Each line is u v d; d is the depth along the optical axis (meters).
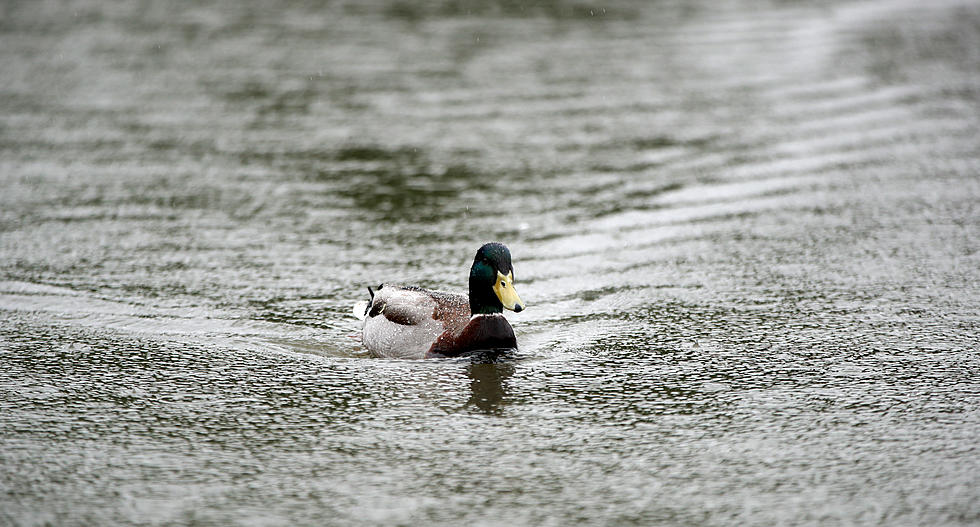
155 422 9.38
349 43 28.41
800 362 10.66
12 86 24.05
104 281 13.16
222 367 10.65
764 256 14.01
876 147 19.09
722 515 7.77
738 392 9.95
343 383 10.24
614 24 30.81
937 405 9.58
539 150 19.34
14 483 8.29
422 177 17.88
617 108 22.12
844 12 32.00
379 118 21.52
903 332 11.39
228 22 31.19
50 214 15.89
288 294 12.82
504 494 8.12
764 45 27.72
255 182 17.59
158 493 8.14
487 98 22.98
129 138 20.14
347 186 17.39
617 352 10.99
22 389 10.06
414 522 7.72
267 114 21.86
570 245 14.64
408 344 10.88
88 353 10.98
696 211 16.02
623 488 8.20
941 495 8.02
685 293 12.74
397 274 13.55
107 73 25.25
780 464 8.55
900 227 15.01
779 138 19.86
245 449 8.88
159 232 15.13
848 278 13.11
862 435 9.03
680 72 25.08
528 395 9.95
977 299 12.30
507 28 30.33
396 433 9.17
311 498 8.06
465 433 9.17
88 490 8.18
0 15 32.28
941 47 26.95
